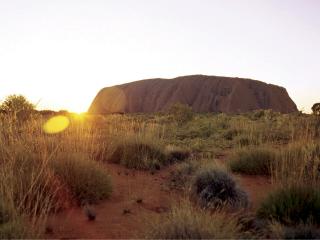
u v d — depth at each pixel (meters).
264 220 6.13
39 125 10.77
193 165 9.49
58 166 7.39
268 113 30.17
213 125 22.55
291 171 7.35
